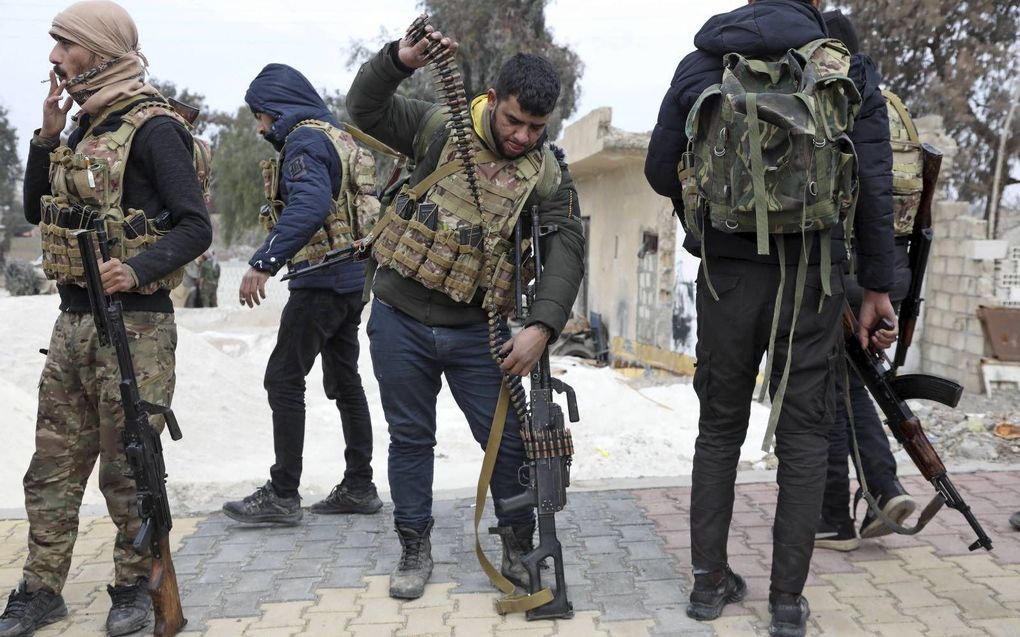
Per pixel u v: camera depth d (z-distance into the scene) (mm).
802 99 2529
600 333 15508
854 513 3678
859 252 2963
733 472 3080
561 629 3018
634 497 4383
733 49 2695
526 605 3070
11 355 7039
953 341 9953
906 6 18750
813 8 2818
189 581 3469
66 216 2906
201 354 7250
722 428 3041
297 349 3922
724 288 2879
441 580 3457
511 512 3080
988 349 9391
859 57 2811
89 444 3104
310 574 3525
